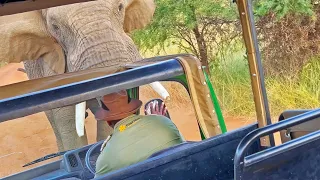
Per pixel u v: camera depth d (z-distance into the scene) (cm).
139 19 759
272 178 237
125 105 309
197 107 299
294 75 864
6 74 1705
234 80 908
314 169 250
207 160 280
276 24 870
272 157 233
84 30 607
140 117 307
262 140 312
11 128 1078
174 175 269
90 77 375
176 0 999
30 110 243
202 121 302
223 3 979
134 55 629
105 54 586
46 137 995
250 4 317
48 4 340
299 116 241
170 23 1021
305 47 864
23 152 921
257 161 228
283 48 870
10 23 666
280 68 873
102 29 606
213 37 992
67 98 252
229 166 288
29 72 773
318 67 853
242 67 929
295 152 240
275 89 848
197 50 1030
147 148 294
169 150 280
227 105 880
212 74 940
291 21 865
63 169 411
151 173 261
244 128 298
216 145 284
